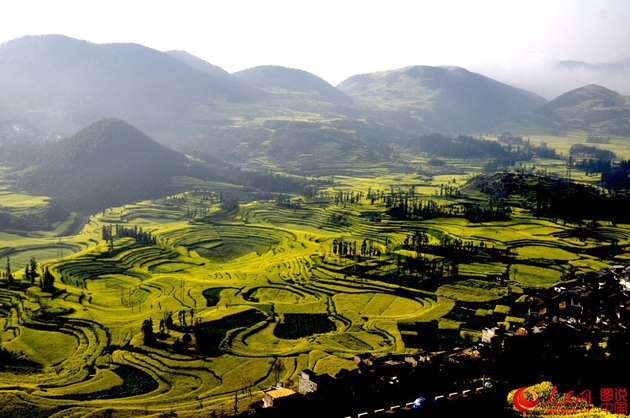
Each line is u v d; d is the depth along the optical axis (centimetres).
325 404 11038
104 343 15888
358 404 11194
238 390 13100
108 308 19175
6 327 17150
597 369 12550
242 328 17225
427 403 10838
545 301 18650
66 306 18888
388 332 16788
